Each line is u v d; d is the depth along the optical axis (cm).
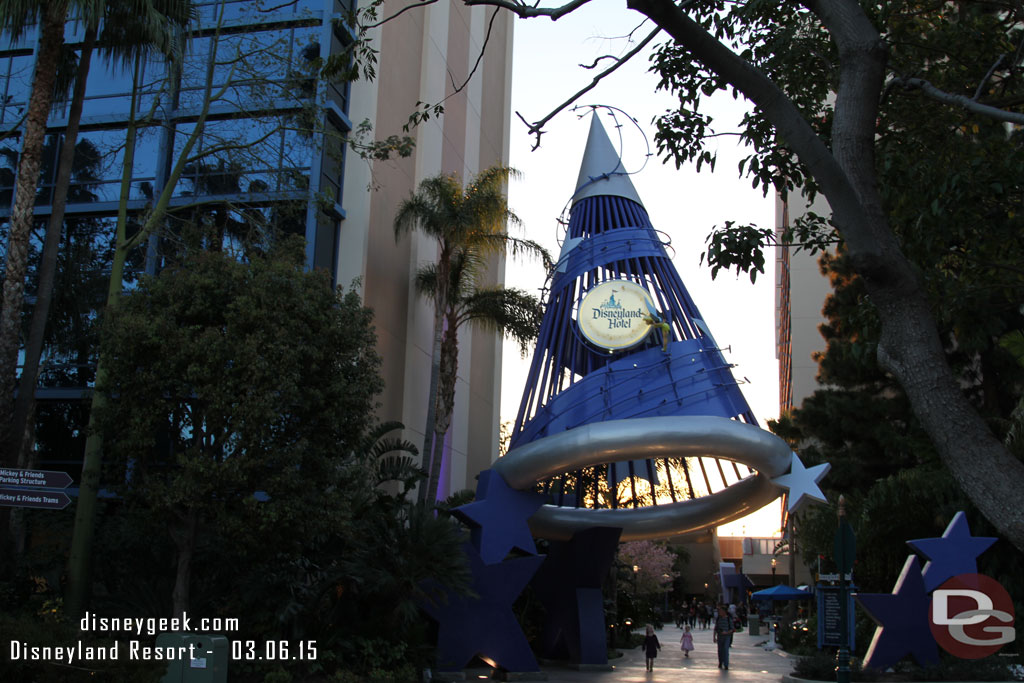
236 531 1490
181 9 1994
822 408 3177
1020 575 2384
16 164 2577
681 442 1872
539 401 2164
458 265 2809
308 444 1568
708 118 1156
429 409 2614
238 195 2386
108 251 2478
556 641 2411
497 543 1931
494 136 4016
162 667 1264
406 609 1630
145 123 1995
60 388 2375
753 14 1148
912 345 670
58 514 2039
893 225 1170
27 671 1188
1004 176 1050
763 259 997
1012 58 1048
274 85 2186
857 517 2752
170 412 1567
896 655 1973
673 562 7706
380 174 2706
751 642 4522
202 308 1571
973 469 628
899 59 1199
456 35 3509
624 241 2236
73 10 2081
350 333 1655
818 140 708
